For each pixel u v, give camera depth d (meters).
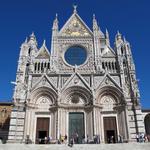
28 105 46.91
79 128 46.75
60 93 48.47
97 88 49.25
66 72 52.53
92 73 50.97
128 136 44.03
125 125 45.47
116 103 48.50
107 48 55.72
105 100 49.12
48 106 48.38
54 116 46.97
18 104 47.16
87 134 45.44
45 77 50.53
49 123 47.03
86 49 55.53
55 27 58.09
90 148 34.84
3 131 56.41
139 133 43.75
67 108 48.12
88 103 48.12
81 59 54.66
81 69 52.88
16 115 46.06
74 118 47.69
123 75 50.72
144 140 42.50
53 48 55.00
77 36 57.00
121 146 35.06
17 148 34.16
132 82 49.44
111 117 47.59
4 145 34.38
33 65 52.56
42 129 46.41
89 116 46.97
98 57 53.81
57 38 56.62
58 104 47.03
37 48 58.31
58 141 43.19
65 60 54.38
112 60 53.91
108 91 49.59
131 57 53.09
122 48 55.44
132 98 47.72
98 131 45.06
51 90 49.12
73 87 49.50
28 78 50.22
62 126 45.88
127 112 46.28
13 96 47.53
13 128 44.75
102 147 35.09
